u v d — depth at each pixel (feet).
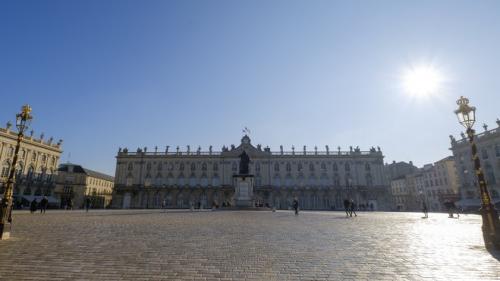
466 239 41.29
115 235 43.93
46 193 245.24
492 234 33.81
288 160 305.94
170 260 27.76
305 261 27.68
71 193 298.56
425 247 34.73
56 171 260.21
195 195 296.71
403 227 59.67
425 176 317.42
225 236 43.88
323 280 22.13
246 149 307.78
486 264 26.61
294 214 117.29
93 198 338.75
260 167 304.30
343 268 25.31
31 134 236.22
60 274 23.00
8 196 40.29
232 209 154.30
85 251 31.30
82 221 71.05
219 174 302.45
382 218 93.97
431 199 306.14
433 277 22.88
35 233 45.29
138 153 308.81
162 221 72.49
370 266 25.98
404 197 355.97
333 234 46.91
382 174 298.76
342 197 293.64
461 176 227.40
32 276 22.48
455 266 25.94
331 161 304.09
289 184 300.40
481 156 212.02
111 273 23.43
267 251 32.22
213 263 26.78
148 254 30.19
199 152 308.60
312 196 295.07
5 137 213.46
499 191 197.98
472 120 40.29
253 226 59.93
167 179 302.66
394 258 28.91
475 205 201.46
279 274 23.54
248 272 24.06
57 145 262.06
